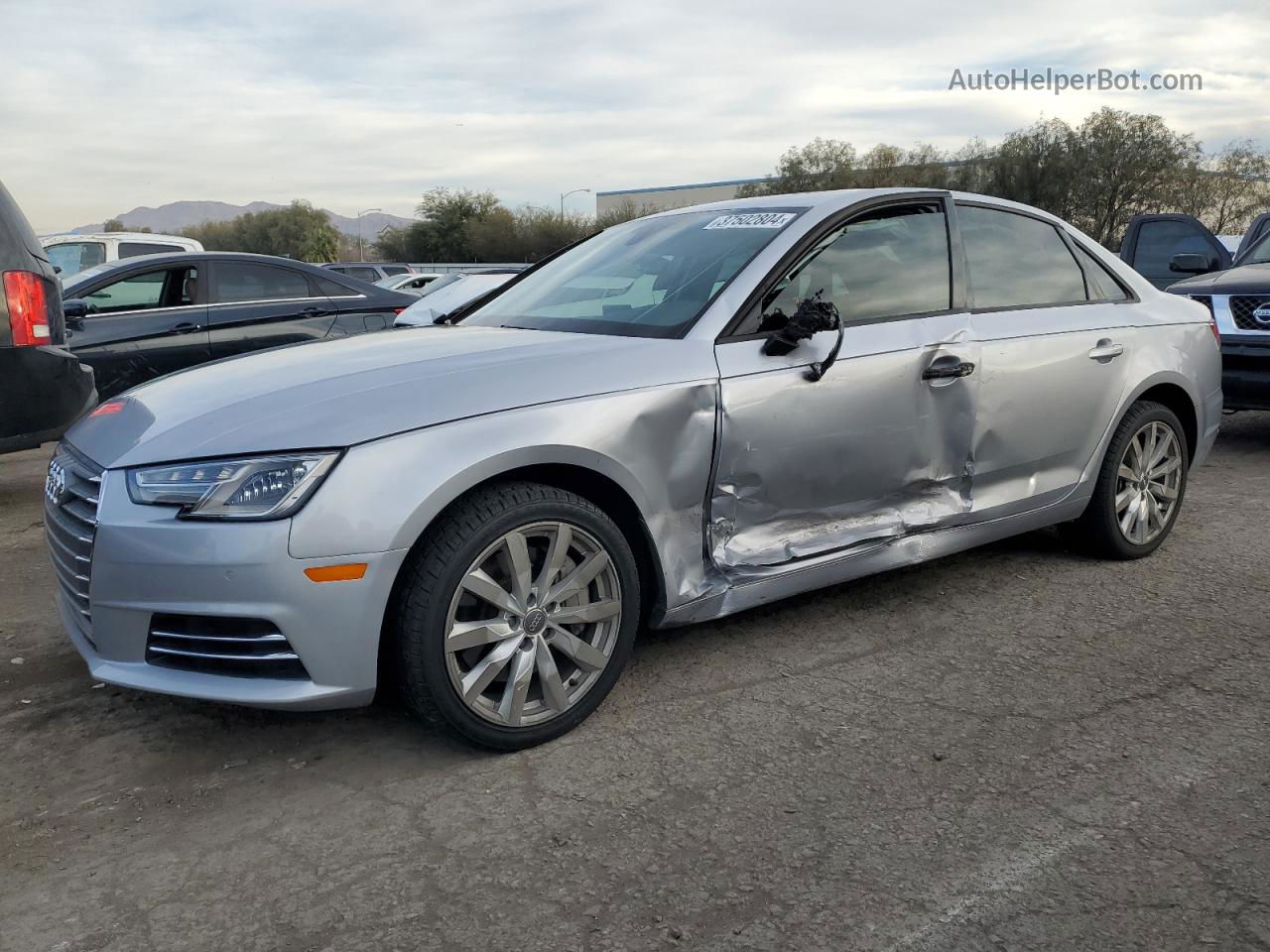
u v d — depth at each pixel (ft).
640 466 9.69
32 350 17.54
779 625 12.46
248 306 26.61
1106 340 13.83
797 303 11.14
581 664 9.65
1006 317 12.86
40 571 15.34
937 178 173.47
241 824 8.33
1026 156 156.56
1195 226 34.37
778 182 194.59
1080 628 12.37
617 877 7.56
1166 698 10.43
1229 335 22.56
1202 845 7.87
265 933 7.00
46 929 7.06
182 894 7.43
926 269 12.36
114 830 8.28
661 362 10.00
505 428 8.91
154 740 9.80
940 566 14.71
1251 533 16.55
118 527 8.49
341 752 9.49
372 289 29.09
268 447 8.36
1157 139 150.61
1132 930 6.90
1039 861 7.67
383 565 8.37
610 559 9.62
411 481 8.44
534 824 8.25
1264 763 9.12
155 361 25.20
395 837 8.11
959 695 10.53
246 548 8.17
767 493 10.69
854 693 10.58
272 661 8.48
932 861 7.69
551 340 10.44
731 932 6.93
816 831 8.09
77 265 41.75
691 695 10.54
